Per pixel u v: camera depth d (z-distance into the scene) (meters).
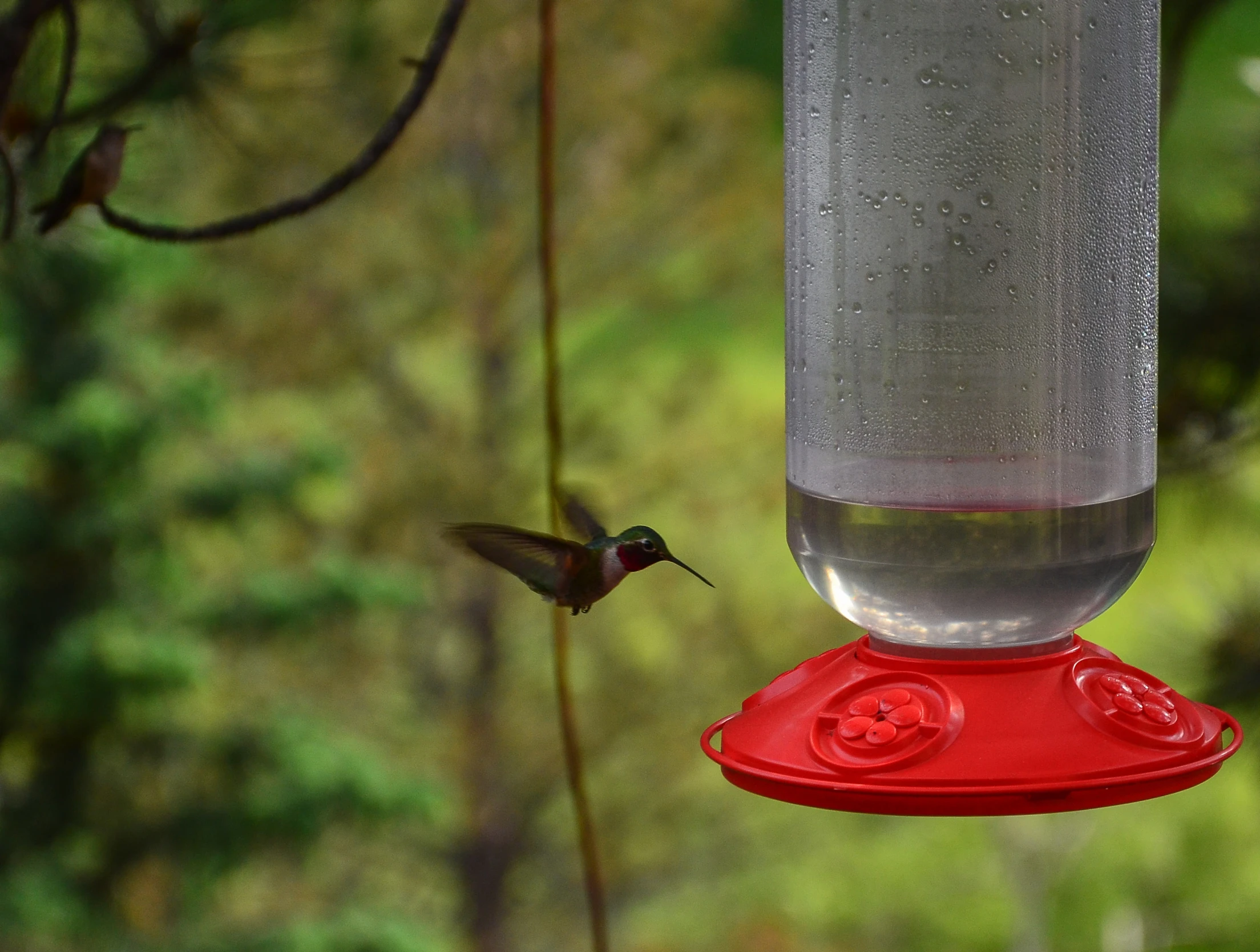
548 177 2.65
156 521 9.46
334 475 9.92
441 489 11.71
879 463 2.49
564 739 2.79
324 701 12.14
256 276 11.19
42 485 9.27
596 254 11.66
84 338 9.24
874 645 2.58
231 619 9.92
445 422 11.85
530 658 12.39
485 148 11.11
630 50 10.97
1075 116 2.50
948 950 13.20
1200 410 5.24
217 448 11.00
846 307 2.54
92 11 3.54
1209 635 4.94
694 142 11.38
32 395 9.17
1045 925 12.73
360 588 10.08
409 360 12.20
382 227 11.20
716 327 13.66
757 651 12.41
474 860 12.27
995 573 2.43
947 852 13.58
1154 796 2.22
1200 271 5.22
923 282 2.50
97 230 3.69
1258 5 7.59
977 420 2.46
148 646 9.07
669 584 12.39
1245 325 5.07
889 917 13.48
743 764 2.41
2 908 9.11
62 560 9.36
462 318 11.58
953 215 2.50
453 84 10.74
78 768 9.55
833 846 13.69
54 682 8.91
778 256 11.91
